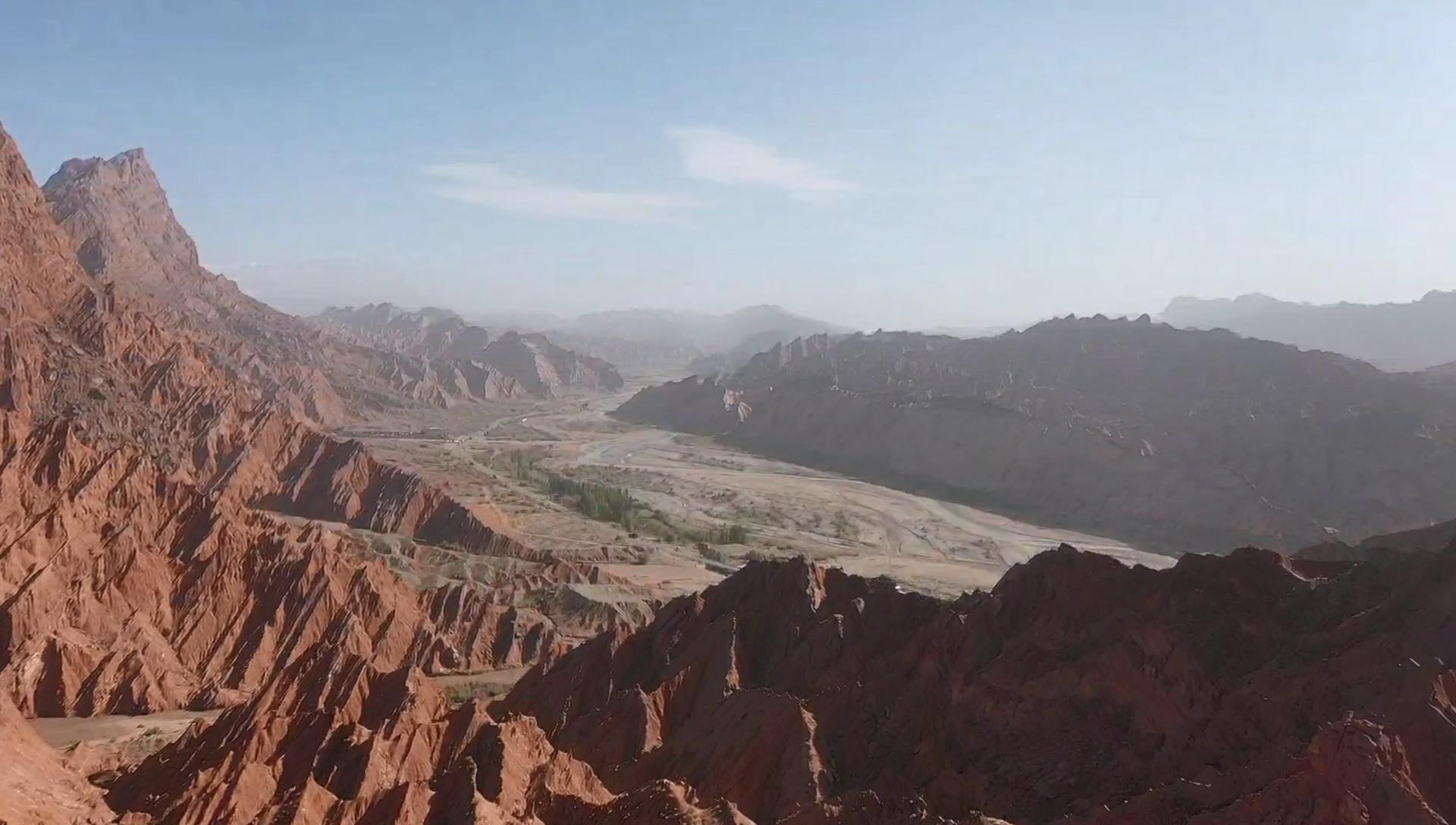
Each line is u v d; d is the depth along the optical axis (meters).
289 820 47.28
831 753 55.09
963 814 48.94
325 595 98.88
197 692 87.12
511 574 128.50
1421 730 40.31
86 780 54.06
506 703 79.31
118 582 93.56
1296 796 37.31
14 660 82.12
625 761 63.28
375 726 67.69
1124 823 40.88
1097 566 63.88
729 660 69.44
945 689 58.72
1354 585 53.06
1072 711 53.34
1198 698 51.03
